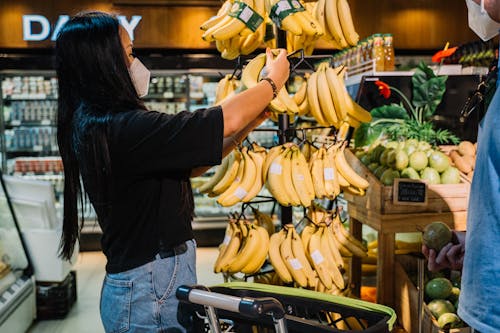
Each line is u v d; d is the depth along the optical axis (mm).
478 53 4164
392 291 2738
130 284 1591
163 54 6625
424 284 2668
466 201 2746
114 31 1597
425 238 1604
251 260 2367
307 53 2691
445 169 2871
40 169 6664
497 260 1189
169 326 1614
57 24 6363
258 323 1558
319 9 2471
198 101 6746
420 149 2949
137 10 6453
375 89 3570
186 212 1675
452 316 2414
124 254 1602
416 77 3461
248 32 2266
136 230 1587
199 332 1646
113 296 1624
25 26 6348
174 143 1495
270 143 6840
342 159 2637
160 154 1507
